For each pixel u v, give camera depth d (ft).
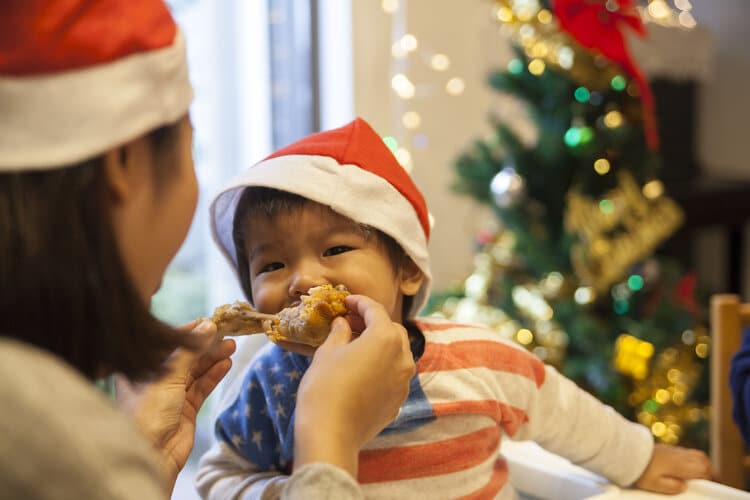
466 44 8.55
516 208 7.27
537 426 3.68
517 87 7.16
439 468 3.35
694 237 11.62
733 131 11.73
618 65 6.26
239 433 3.46
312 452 2.08
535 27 6.70
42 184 1.82
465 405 3.38
